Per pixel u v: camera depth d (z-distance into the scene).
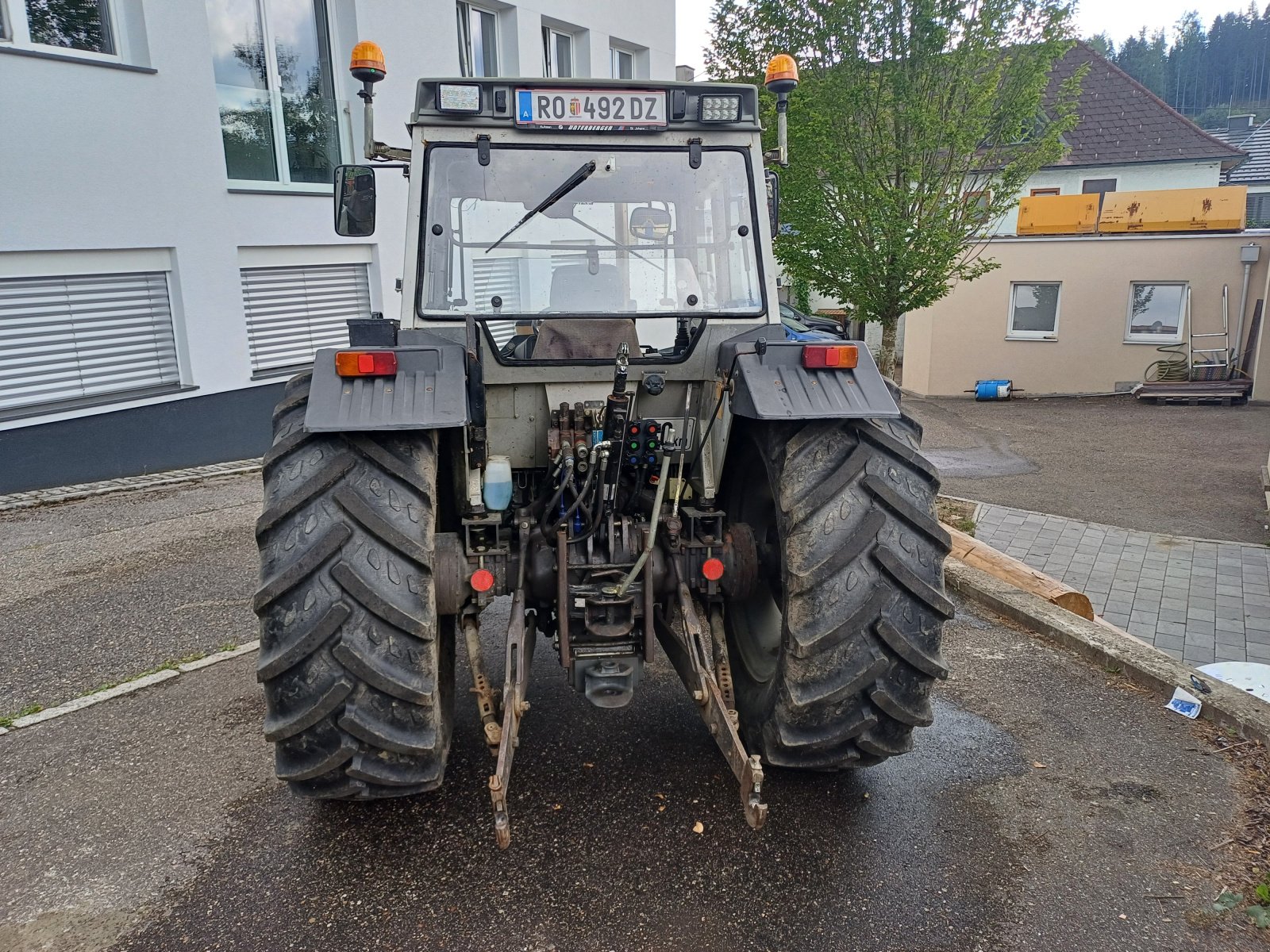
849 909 2.47
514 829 2.83
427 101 2.88
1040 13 8.62
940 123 8.56
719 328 2.97
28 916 2.47
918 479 2.62
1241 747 3.34
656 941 2.35
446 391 2.46
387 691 2.38
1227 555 6.91
